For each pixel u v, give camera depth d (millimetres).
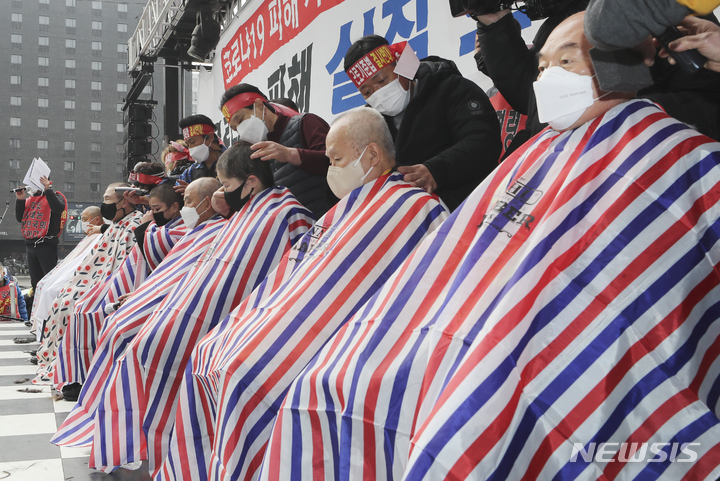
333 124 1745
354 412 1169
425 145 2039
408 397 1130
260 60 5340
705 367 943
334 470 1207
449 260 1207
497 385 918
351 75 2066
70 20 52688
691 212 953
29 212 7434
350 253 1566
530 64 1768
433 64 2068
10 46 51438
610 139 1035
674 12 887
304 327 1514
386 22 3459
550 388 920
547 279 966
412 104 2041
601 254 959
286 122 2691
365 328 1246
